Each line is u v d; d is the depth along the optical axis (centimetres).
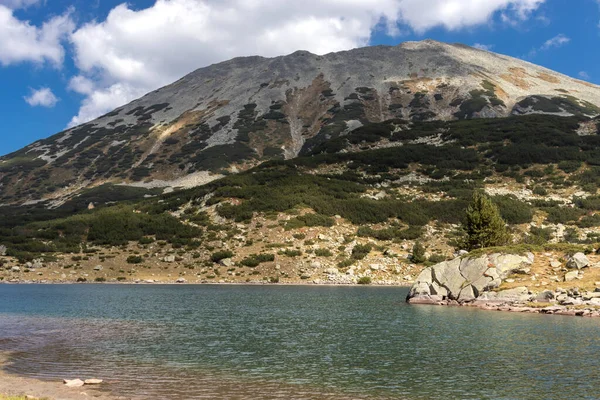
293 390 1931
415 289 5116
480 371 2186
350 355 2541
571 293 4212
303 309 4522
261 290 6562
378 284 7325
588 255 4750
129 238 9344
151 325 3609
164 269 8244
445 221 9350
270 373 2191
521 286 4534
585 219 8838
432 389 1928
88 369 2280
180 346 2811
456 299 4850
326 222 9088
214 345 2836
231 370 2248
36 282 7794
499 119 15688
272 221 9181
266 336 3122
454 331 3209
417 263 7925
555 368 2214
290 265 7956
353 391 1914
